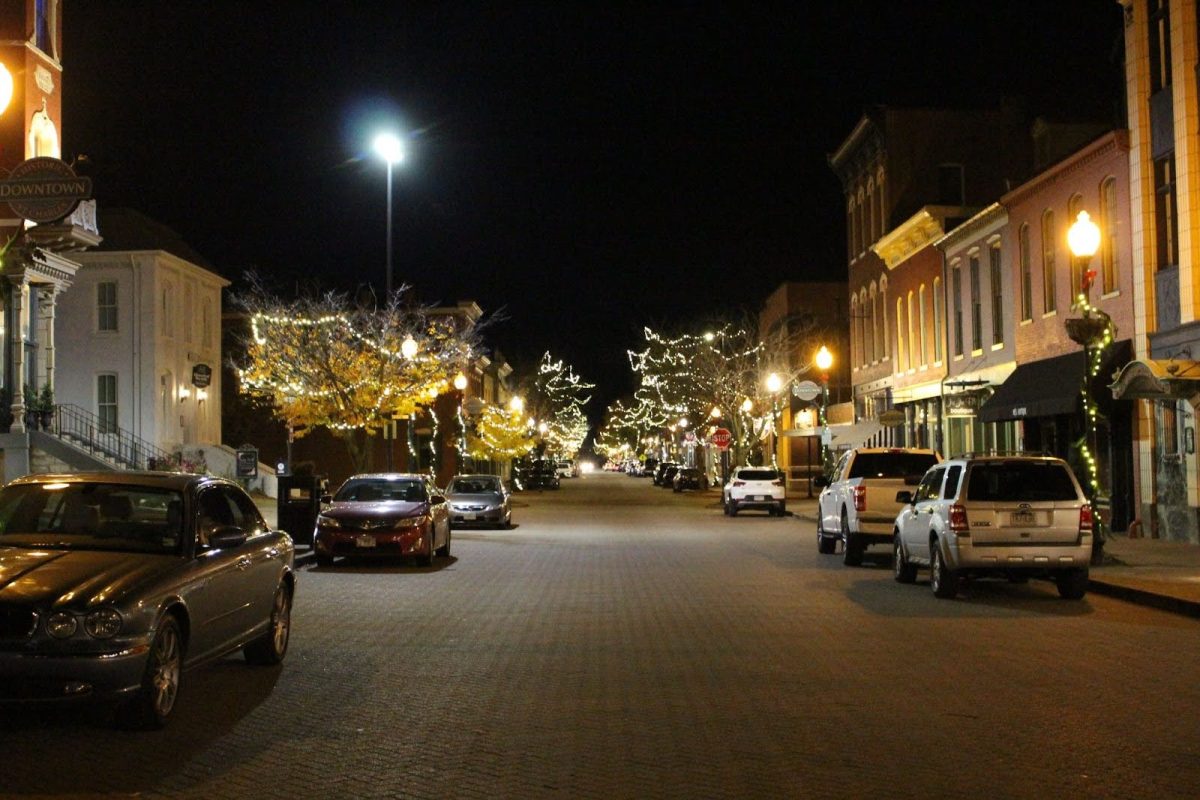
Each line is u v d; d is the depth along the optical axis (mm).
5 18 29719
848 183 52750
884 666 11570
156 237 48844
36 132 30109
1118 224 26984
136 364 46094
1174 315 24781
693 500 60062
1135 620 14961
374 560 23812
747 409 55062
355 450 36531
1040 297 31266
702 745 8406
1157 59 25688
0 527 9898
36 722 9031
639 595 17734
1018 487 16984
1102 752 8188
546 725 9047
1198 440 24031
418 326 50938
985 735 8688
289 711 9547
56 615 8125
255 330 39844
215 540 9867
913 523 18594
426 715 9406
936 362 40500
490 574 21031
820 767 7793
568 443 122250
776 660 11930
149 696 8633
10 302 30750
